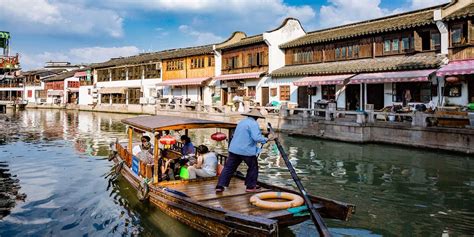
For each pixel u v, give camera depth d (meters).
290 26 30.97
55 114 45.66
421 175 12.42
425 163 14.05
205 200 7.75
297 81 26.27
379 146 17.78
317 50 27.83
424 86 21.25
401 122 18.16
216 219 6.73
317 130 20.92
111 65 48.84
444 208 9.25
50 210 9.30
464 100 19.36
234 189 8.66
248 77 31.42
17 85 70.88
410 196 10.27
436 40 21.06
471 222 8.31
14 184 11.74
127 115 42.56
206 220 6.99
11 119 37.81
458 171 12.76
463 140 15.13
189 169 9.45
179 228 7.85
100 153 17.55
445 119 15.93
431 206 9.41
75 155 16.95
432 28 21.06
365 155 15.88
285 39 30.77
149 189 9.02
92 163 15.02
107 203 9.77
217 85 36.31
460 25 19.41
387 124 17.84
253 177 8.38
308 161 15.05
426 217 8.66
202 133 25.06
